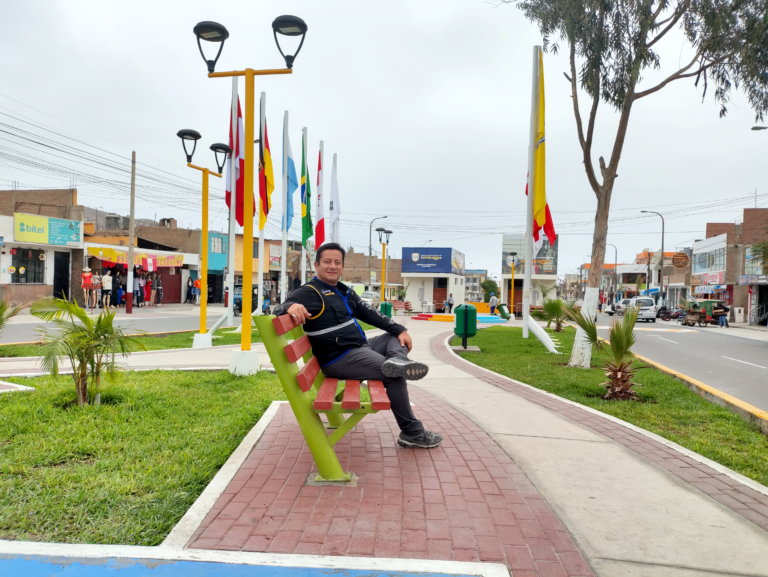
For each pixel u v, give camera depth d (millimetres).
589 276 9875
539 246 15219
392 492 3299
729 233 42062
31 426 4273
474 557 2537
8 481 3170
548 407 5961
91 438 4055
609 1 8906
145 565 2357
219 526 2766
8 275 22688
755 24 8812
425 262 48188
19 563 2338
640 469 3898
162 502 3023
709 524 3002
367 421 5066
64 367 7805
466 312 12609
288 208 15367
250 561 2414
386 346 4262
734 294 41062
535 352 12445
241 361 7137
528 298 15508
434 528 2824
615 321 7195
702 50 9469
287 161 15008
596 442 4562
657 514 3121
